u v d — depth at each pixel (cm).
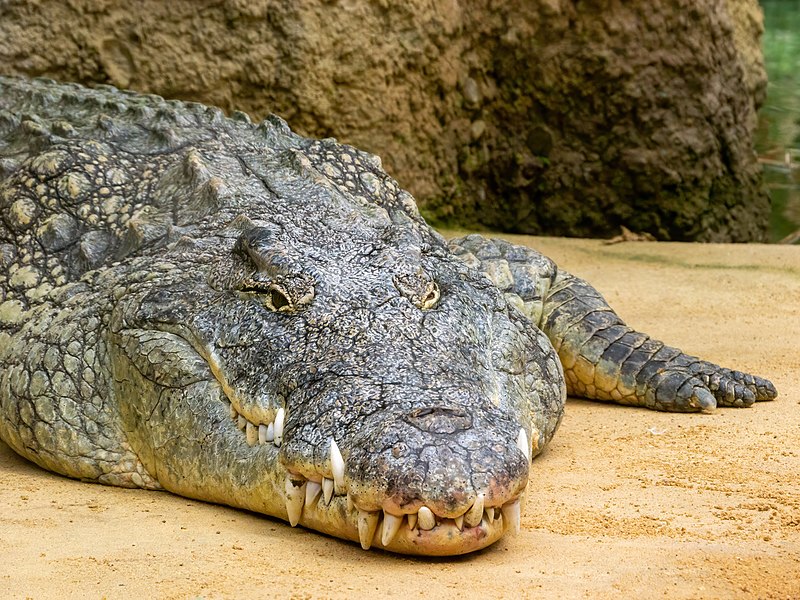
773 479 489
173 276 529
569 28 1075
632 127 1095
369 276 486
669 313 833
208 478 468
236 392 454
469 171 1088
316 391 421
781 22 2291
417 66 1005
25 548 407
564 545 403
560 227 1114
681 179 1109
